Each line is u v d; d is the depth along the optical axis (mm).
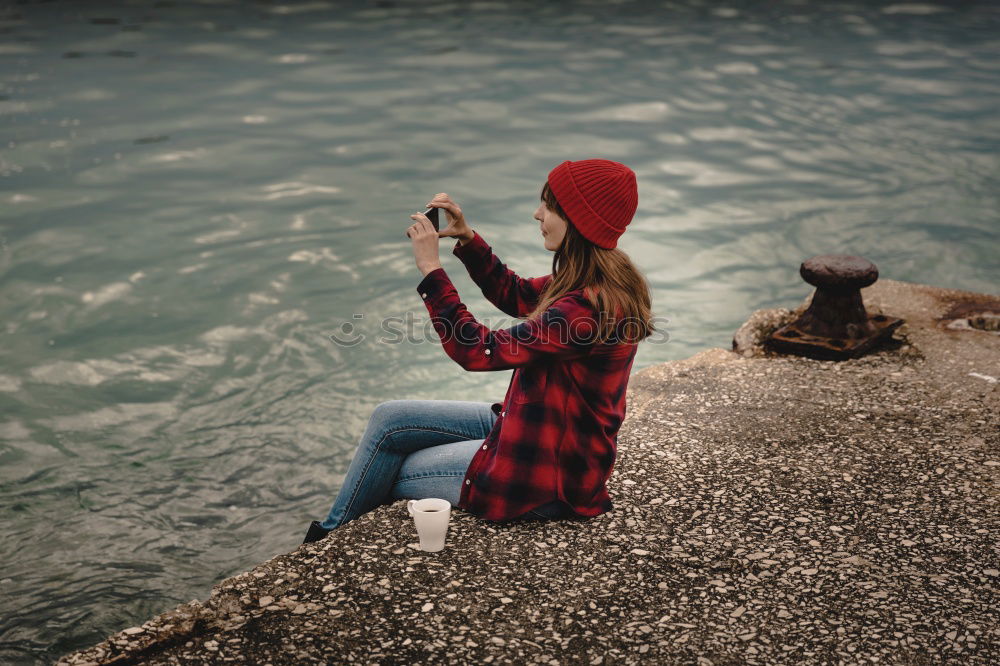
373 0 21328
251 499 5227
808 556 3234
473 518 3371
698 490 3666
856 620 2891
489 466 3262
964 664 2688
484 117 13000
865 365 4930
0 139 11625
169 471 5477
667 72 15422
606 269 2924
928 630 2838
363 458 3406
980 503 3596
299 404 6230
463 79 14875
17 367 6629
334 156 11406
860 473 3822
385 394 6355
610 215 2877
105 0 20750
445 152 11570
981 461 3920
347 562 3146
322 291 7934
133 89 13977
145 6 20188
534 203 9953
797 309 5633
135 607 4340
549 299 3000
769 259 8656
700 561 3191
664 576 3104
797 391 4629
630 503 3545
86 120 12477
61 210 9539
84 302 7641
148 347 6957
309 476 5449
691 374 4871
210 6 20266
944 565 3188
